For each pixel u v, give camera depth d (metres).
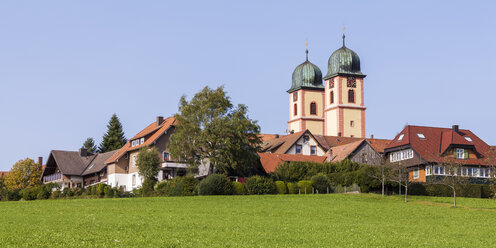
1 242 32.16
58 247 31.31
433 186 73.62
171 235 36.16
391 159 93.12
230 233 37.53
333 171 82.62
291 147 100.50
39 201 61.94
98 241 33.28
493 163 70.12
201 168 86.31
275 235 37.16
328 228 41.22
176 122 88.69
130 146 101.25
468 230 43.50
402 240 36.81
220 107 80.75
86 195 80.44
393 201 65.56
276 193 72.69
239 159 80.69
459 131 92.75
